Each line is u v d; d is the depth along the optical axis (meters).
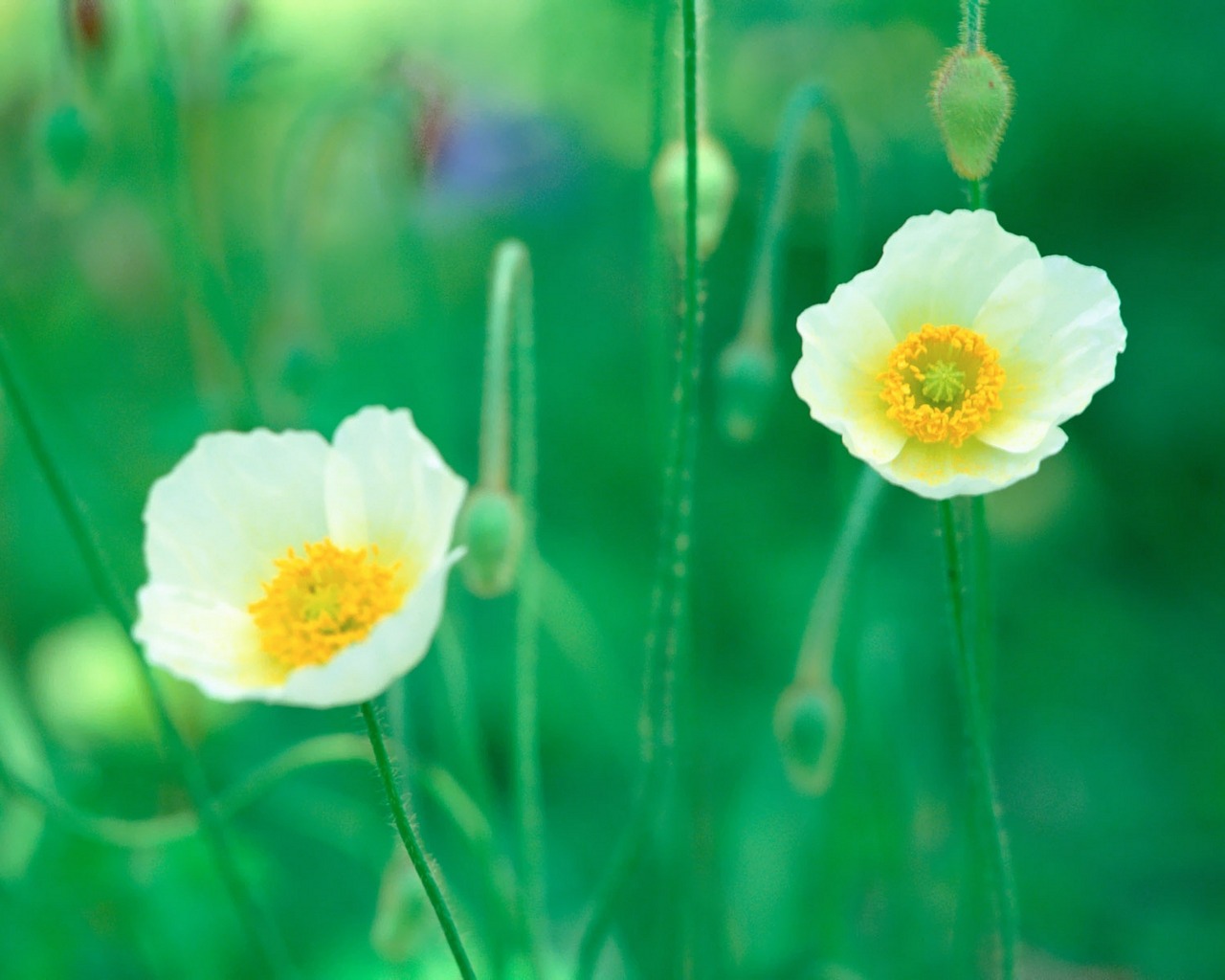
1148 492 1.41
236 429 1.08
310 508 0.89
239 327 1.11
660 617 0.94
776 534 1.37
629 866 0.95
